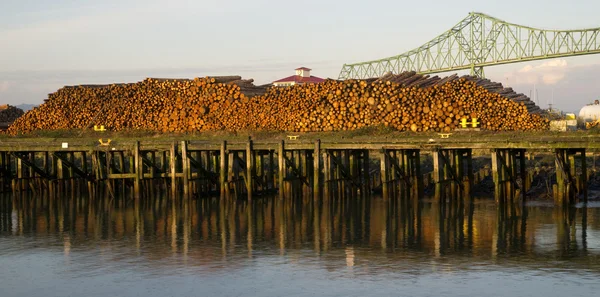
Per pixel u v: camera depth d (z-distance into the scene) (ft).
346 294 79.00
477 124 198.08
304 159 161.79
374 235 111.75
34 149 169.27
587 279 83.41
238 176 158.61
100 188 168.45
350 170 159.74
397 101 204.54
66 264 94.68
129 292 81.25
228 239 110.11
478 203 145.48
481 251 98.78
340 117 208.44
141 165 160.25
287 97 218.38
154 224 125.49
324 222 124.88
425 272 87.66
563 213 129.49
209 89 229.45
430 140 141.59
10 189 182.70
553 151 132.36
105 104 242.99
